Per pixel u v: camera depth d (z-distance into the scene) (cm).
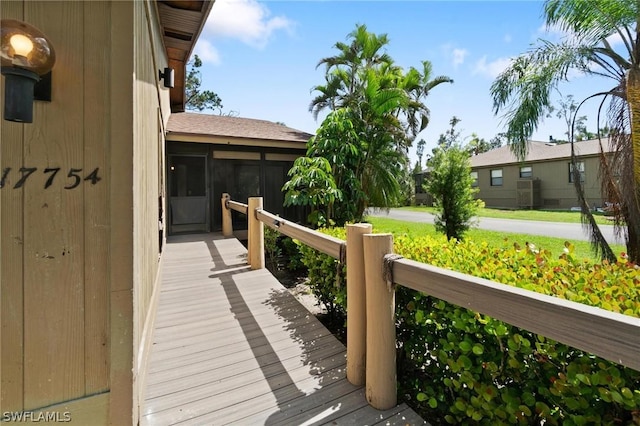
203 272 406
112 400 115
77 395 110
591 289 146
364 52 1108
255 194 756
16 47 88
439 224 706
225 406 168
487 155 2170
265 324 266
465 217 680
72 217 108
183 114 893
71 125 108
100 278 113
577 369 116
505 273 166
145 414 160
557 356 124
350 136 655
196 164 698
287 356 218
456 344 155
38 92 102
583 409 116
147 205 203
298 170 604
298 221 801
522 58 434
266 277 387
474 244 256
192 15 338
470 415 147
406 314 190
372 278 166
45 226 105
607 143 392
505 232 938
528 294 106
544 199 1731
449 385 157
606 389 109
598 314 89
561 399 124
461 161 686
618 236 397
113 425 115
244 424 155
